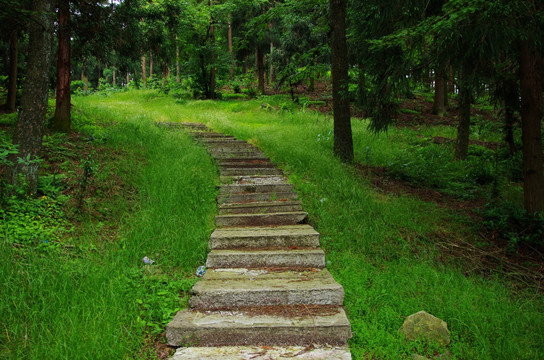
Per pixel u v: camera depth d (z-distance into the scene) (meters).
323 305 3.34
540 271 4.62
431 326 3.05
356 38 8.20
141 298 3.32
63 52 8.11
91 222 4.66
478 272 4.50
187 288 3.65
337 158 8.25
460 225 5.70
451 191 7.35
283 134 11.03
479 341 2.94
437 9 6.29
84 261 3.77
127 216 5.01
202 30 19.59
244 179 6.77
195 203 5.52
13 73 10.00
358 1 7.39
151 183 5.86
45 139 7.08
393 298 3.49
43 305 2.93
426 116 16.84
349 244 4.75
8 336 2.64
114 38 8.91
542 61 5.50
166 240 4.38
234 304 3.32
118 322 2.88
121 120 10.88
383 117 6.77
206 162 7.35
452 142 11.55
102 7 8.33
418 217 5.71
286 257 4.03
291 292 3.34
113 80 38.94
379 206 5.79
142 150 7.57
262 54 21.98
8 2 4.71
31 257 3.58
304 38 18.41
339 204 5.86
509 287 4.13
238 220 5.07
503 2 3.91
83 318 2.82
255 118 15.08
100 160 6.60
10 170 4.77
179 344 2.90
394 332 3.07
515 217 5.50
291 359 2.67
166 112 14.86
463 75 5.74
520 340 3.00
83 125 9.14
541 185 5.49
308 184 6.62
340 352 2.78
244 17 21.56
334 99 8.54
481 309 3.41
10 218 4.26
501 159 8.75
